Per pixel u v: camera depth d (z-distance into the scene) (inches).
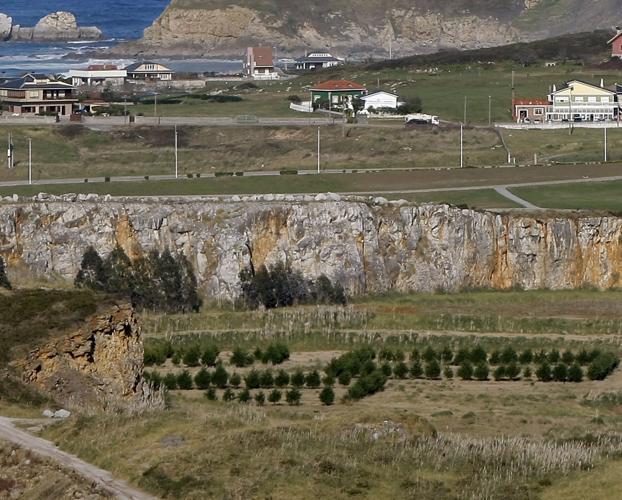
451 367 4594.0
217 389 4252.0
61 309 3572.8
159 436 2901.1
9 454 2790.4
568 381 4468.5
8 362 3363.7
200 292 5659.5
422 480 2765.7
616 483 2815.0
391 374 4483.3
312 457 2797.7
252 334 4940.9
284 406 4005.9
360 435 2994.6
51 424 3002.0
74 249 5757.9
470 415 3897.6
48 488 2657.5
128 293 5310.0
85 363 3467.0
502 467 2893.7
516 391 4311.0
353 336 4913.9
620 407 4121.6
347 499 2657.5
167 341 4758.9
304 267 5812.0
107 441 2869.1
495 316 5295.3
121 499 2583.7
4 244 5738.2
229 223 5826.8
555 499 2748.5
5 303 3612.2
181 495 2625.5
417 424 3137.3
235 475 2699.3
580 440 3383.4
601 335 5078.7
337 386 4330.7
